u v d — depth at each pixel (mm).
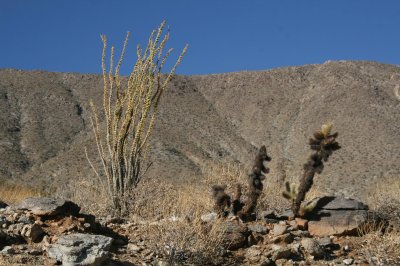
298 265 6770
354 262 6914
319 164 7969
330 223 7727
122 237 7199
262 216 8125
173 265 6402
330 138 8008
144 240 7109
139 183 9406
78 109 95375
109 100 9859
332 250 7277
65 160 67188
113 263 6102
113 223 8125
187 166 66375
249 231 7316
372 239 7277
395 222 7852
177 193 9359
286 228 7488
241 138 98375
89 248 5953
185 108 103938
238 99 116625
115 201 9195
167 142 78000
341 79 113062
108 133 9656
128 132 9719
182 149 77438
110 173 9477
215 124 100000
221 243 6926
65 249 5906
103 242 6082
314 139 8117
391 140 79375
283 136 98188
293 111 107062
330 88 110125
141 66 10055
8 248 6148
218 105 114750
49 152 76562
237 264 6688
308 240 7137
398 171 64812
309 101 108812
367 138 81188
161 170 62750
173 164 66125
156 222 7434
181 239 6625
